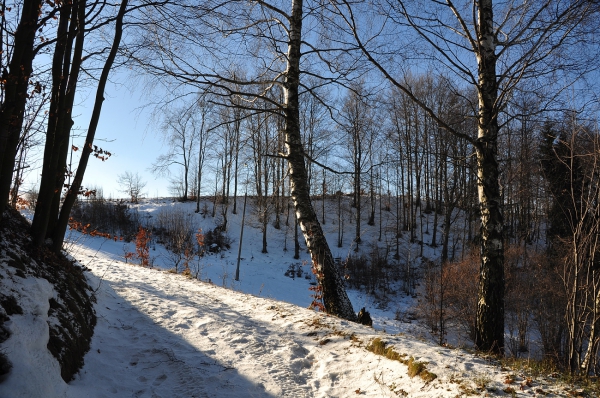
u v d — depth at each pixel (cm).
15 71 447
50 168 547
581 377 425
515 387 365
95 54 638
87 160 609
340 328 570
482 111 654
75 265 667
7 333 323
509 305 1529
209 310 661
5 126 439
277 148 960
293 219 3522
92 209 2950
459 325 1691
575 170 650
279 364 471
